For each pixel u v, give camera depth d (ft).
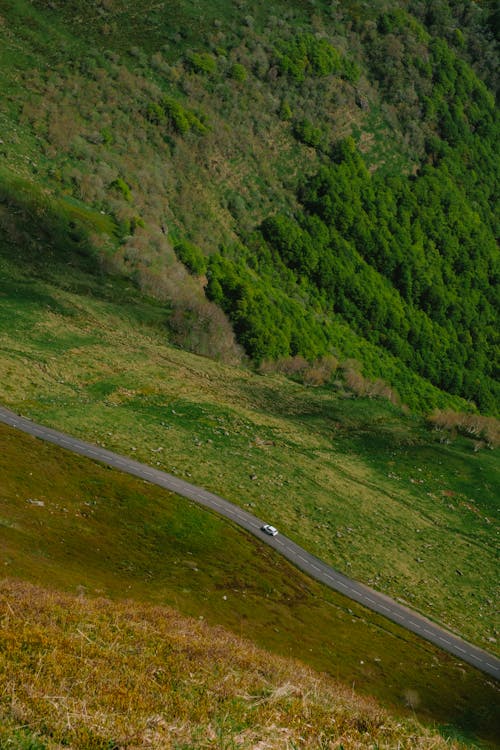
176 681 52.08
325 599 198.80
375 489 297.12
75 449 233.55
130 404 290.15
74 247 388.16
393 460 335.67
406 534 266.16
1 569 112.68
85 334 331.36
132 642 61.36
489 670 186.70
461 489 325.83
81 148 465.06
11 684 42.14
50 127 466.70
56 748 36.68
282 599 185.68
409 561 245.04
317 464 298.56
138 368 322.96
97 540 171.94
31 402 260.01
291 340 431.02
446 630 204.03
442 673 175.11
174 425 284.20
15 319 317.01
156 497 217.77
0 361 278.46
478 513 306.55
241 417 316.81
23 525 158.71
